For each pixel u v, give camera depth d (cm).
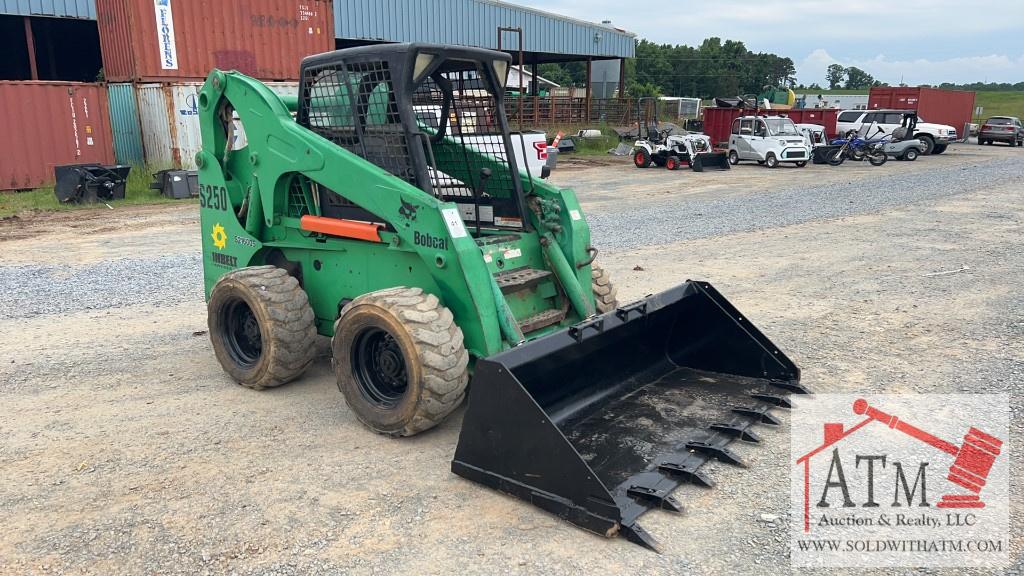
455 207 439
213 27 1822
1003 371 543
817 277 871
